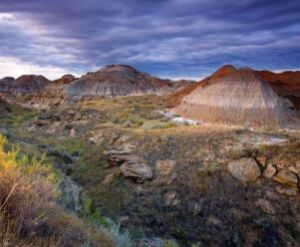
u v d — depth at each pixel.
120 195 14.94
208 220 12.64
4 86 134.00
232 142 17.31
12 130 33.97
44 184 5.23
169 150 18.42
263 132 19.47
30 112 55.97
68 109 42.69
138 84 109.88
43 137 32.19
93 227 5.80
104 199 14.79
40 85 145.38
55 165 16.27
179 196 14.23
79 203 9.83
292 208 12.26
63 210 5.20
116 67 126.62
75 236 4.12
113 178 16.53
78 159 21.27
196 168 15.88
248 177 14.26
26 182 4.25
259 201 12.91
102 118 37.03
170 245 11.16
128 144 20.88
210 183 14.50
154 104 52.78
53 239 3.47
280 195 12.95
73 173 17.72
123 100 62.38
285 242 11.19
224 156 16.06
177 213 13.34
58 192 5.69
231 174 14.77
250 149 15.74
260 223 11.97
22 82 141.38
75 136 30.75
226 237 11.83
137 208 13.88
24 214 3.34
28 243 3.03
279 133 19.58
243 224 12.16
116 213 13.53
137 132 24.03
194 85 50.53
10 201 3.37
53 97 97.44
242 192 13.56
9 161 5.02
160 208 13.73
